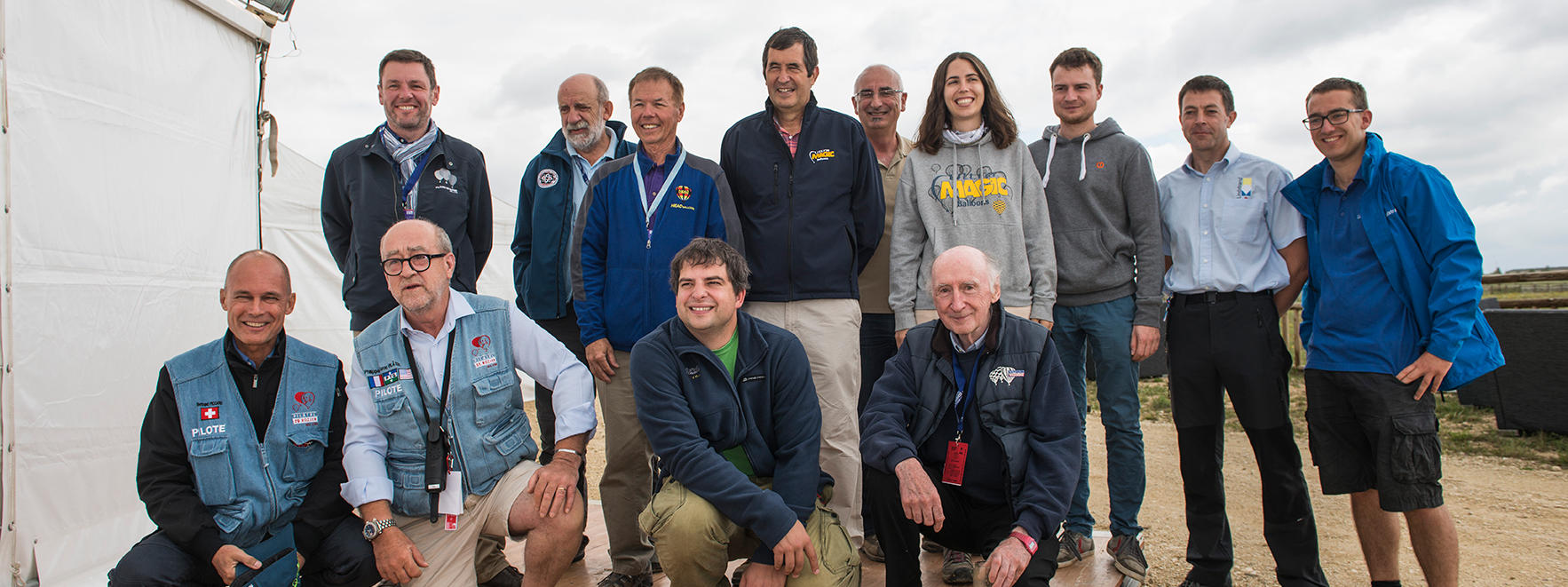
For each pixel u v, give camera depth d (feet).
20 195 9.18
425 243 8.08
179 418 7.54
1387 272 9.16
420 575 7.89
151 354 11.10
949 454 8.63
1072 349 11.25
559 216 11.63
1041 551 7.72
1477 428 22.75
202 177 12.20
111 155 10.43
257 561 7.29
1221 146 10.61
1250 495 17.70
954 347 8.95
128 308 10.69
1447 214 8.82
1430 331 8.86
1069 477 8.02
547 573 8.16
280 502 7.91
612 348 9.75
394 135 10.85
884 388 9.05
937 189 11.04
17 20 9.10
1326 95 9.38
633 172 10.02
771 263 10.20
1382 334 9.16
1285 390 9.98
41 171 9.44
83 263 10.00
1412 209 9.01
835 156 10.27
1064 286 11.04
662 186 9.95
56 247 9.62
